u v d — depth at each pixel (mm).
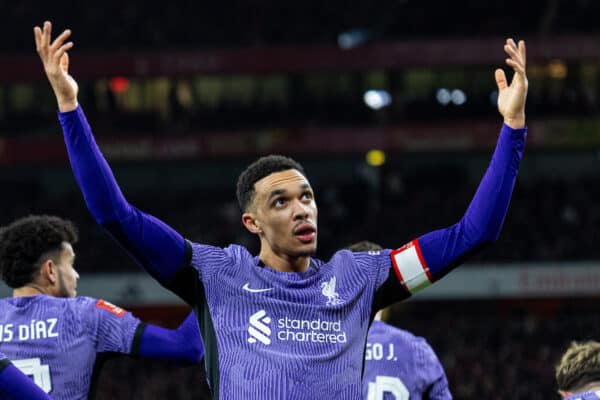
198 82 128125
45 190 127250
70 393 14648
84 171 11625
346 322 11969
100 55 118312
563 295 99562
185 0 123188
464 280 100062
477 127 118188
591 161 124000
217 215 117062
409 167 125812
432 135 119000
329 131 119938
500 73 12781
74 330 14797
